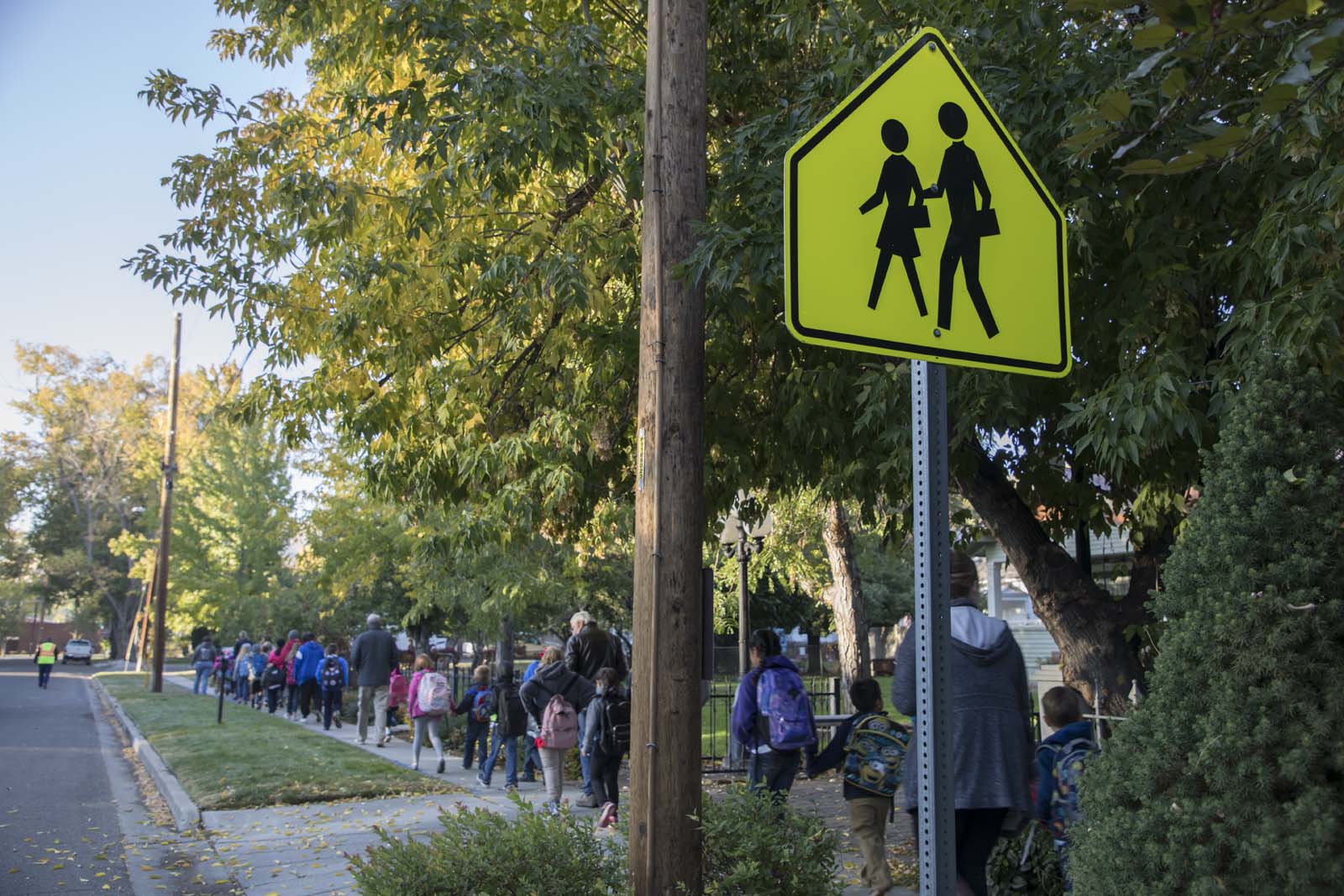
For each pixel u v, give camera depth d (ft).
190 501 138.00
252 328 32.55
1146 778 11.57
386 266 30.04
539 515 34.09
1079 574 30.35
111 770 53.47
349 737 65.10
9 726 77.15
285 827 35.06
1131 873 11.37
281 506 133.08
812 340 9.20
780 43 32.24
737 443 31.32
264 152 32.35
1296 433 11.76
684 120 18.70
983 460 30.83
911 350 9.64
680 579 17.44
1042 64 23.16
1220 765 10.92
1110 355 23.95
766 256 23.41
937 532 9.29
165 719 73.87
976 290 10.07
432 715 48.85
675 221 18.35
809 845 17.33
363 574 78.07
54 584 280.10
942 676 8.94
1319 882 10.21
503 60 28.04
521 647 139.54
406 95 27.27
